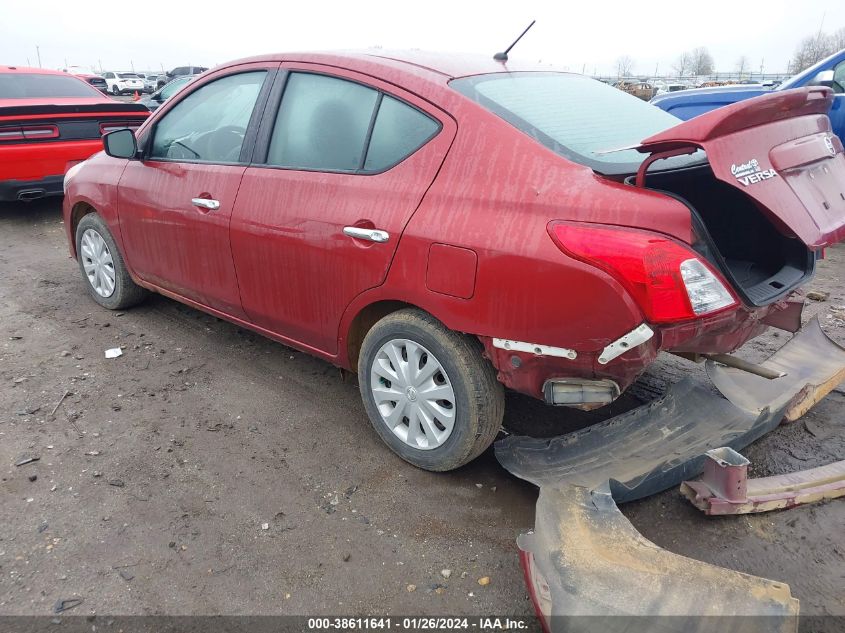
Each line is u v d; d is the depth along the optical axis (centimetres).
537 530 223
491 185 246
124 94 3008
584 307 222
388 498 278
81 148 722
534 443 282
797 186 236
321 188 299
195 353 416
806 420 328
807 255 276
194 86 381
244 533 257
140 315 477
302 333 331
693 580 204
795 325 290
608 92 330
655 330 219
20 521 261
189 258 378
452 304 253
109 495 278
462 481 288
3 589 228
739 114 216
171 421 337
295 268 313
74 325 459
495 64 317
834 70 684
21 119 679
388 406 300
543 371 241
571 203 228
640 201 220
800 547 243
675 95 829
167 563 241
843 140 664
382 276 275
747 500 253
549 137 254
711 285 220
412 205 264
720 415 285
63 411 345
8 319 471
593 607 199
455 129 262
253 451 311
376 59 300
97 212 452
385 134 284
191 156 374
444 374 270
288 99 326
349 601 226
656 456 264
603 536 223
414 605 225
